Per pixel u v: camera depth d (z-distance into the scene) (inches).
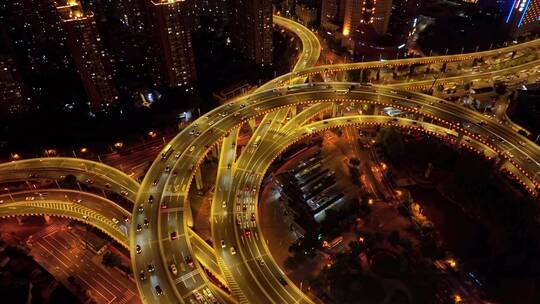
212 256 7342.5
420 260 7706.7
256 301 6456.7
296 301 6491.1
